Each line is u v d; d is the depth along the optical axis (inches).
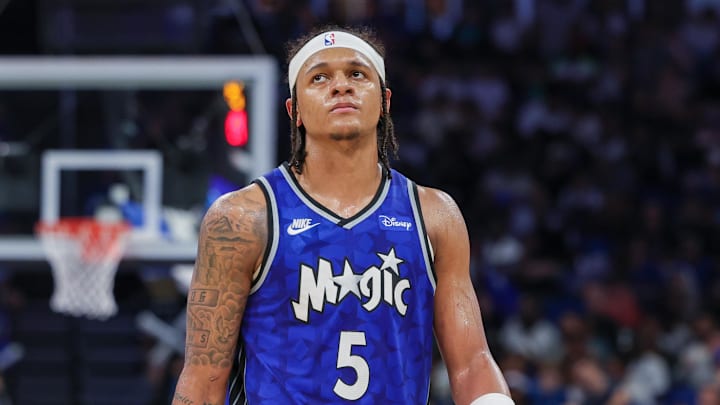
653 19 1144.8
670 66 1109.1
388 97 238.5
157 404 712.4
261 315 222.5
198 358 222.8
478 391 226.2
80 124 617.9
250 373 223.1
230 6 658.8
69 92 616.1
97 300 587.5
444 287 233.1
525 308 797.2
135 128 610.5
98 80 597.9
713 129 1066.1
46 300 787.4
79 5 632.4
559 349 778.2
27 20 724.7
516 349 780.6
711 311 862.5
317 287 219.9
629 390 716.0
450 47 1106.7
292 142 232.8
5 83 597.9
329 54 227.5
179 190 602.2
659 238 954.1
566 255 940.0
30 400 751.1
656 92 1093.1
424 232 228.7
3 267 593.0
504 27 1130.0
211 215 226.4
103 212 606.2
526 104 1068.5
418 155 1016.9
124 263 593.3
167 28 631.8
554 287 887.1
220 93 598.9
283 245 221.6
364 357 219.6
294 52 236.5
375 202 227.3
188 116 605.0
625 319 838.5
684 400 739.4
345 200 226.5
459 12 1154.0
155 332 707.4
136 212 602.9
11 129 617.6
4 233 604.7
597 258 911.0
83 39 631.8
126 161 609.3
